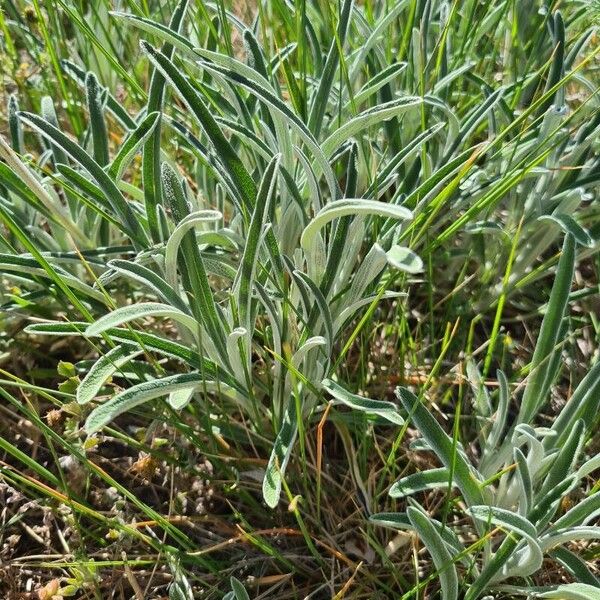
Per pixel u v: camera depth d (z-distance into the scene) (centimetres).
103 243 33
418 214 29
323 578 27
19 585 27
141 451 29
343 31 30
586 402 25
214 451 28
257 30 37
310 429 30
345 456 31
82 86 40
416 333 33
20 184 29
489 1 39
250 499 28
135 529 26
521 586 26
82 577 25
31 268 28
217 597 27
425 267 34
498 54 43
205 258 29
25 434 31
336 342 32
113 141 40
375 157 35
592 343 34
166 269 25
